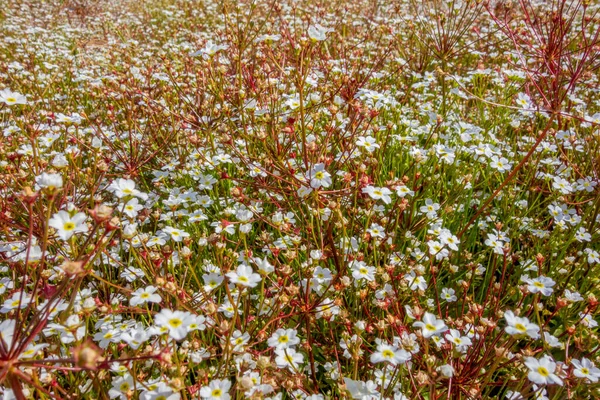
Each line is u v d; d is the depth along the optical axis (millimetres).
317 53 4695
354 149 3707
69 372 2176
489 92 5555
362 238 2863
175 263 2805
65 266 1673
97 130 4410
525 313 2891
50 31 9133
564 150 4488
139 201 4066
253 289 2988
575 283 3242
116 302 2676
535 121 5133
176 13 10531
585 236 3311
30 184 3182
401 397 2070
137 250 2992
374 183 3383
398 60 5488
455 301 3064
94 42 9250
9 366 1538
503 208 3900
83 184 3594
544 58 3820
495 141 4387
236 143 4211
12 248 2936
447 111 5156
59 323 1965
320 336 2867
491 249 3488
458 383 2271
